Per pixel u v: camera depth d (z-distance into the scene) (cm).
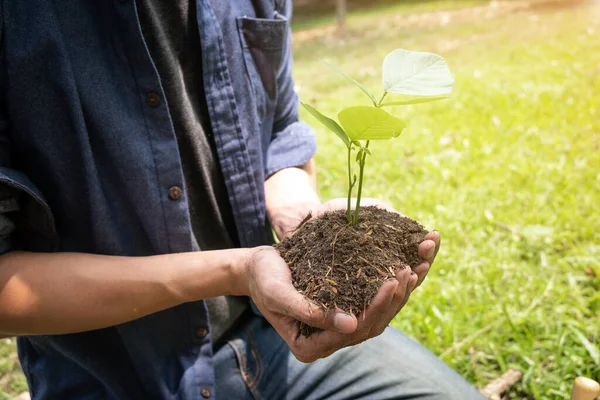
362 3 1240
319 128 476
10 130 122
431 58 113
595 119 433
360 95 564
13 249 126
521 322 230
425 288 255
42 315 117
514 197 330
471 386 156
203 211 149
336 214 135
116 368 146
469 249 287
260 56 153
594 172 349
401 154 404
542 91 504
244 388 155
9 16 113
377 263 118
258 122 156
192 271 124
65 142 123
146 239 138
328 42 898
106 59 125
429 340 226
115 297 121
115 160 128
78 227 133
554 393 198
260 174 155
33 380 150
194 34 138
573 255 275
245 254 126
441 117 466
